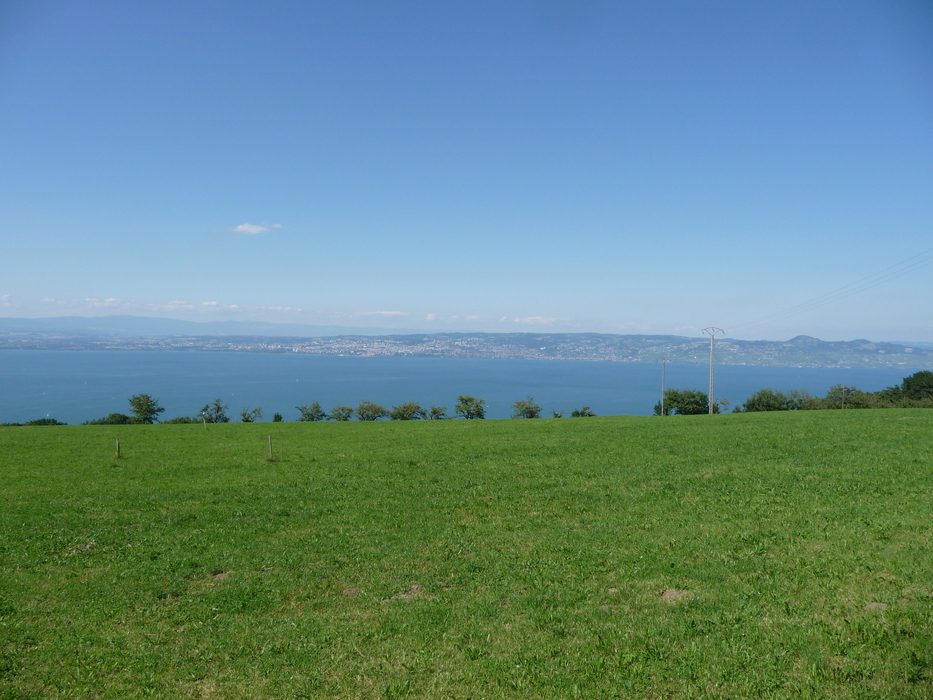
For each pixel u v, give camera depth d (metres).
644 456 34.78
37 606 15.16
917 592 12.30
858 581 13.27
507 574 15.99
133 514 25.27
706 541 17.41
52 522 24.09
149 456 42.59
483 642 11.95
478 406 119.75
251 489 30.05
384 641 12.35
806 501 21.50
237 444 49.06
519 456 37.62
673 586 14.15
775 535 17.45
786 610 12.07
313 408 127.81
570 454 37.34
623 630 11.88
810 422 48.34
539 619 12.79
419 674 10.83
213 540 21.11
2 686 11.05
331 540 20.50
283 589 15.89
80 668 11.70
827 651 10.24
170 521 23.98
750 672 9.84
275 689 10.62
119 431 60.31
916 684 9.02
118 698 10.58
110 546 20.75
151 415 118.31
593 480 28.58
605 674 10.28
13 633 13.41
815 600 12.47
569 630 12.14
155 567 18.22
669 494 24.52
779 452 33.12
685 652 10.73
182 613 14.52
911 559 14.27
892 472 25.67
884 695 8.82
